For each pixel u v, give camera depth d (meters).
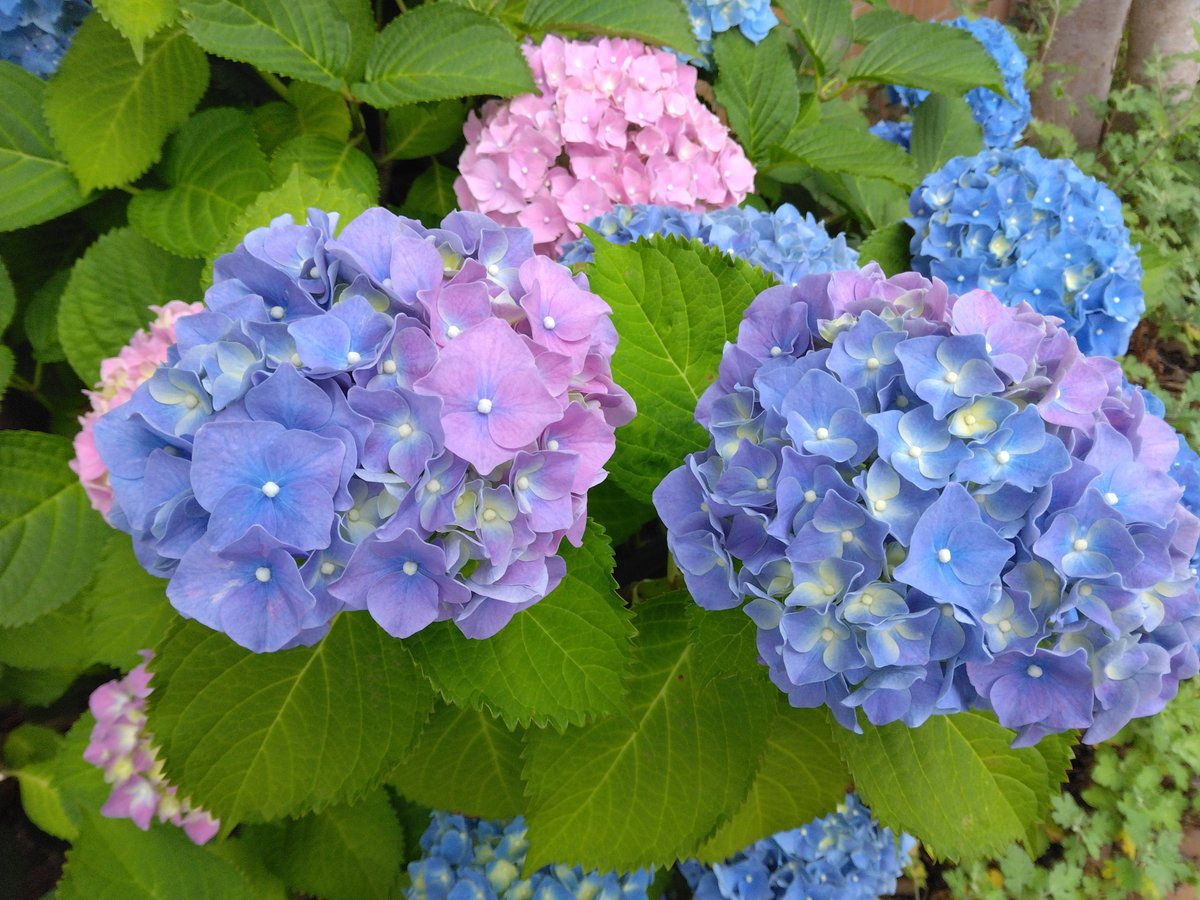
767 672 0.33
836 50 0.69
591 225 0.54
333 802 0.35
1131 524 0.28
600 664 0.33
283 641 0.26
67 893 0.40
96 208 0.53
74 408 0.54
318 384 0.27
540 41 0.59
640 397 0.37
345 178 0.51
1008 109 0.87
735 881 0.53
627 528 0.44
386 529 0.26
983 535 0.27
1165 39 1.20
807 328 0.32
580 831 0.36
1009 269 0.56
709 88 0.80
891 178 0.64
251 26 0.47
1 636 0.48
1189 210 1.06
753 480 0.29
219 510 0.25
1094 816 0.73
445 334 0.28
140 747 0.45
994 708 0.29
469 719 0.44
